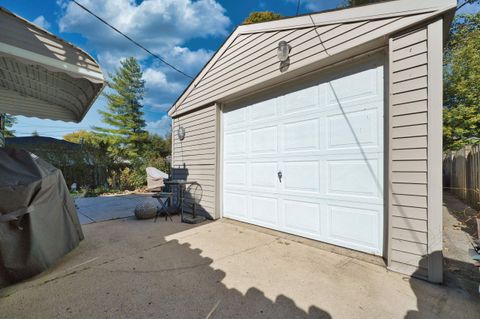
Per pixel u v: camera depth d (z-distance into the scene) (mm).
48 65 2203
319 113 3285
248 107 4344
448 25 2363
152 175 10516
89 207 6512
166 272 2500
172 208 5539
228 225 4305
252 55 3936
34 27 2102
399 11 2396
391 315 1771
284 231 3727
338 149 3076
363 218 2854
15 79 3281
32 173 2533
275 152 3865
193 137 5469
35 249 2402
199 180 5254
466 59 7262
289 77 3561
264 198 4043
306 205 3430
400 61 2408
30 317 1781
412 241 2311
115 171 10984
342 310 1836
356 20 2697
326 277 2342
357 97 2908
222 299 1999
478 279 2258
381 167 2707
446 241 3342
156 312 1831
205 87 5004
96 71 2553
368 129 2812
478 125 7152
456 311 1799
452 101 7961
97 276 2426
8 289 2172
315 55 3082
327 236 3191
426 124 2238
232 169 4668
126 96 17609
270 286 2193
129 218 5148
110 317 1776
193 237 3674
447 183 7863
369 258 2715
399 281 2232
